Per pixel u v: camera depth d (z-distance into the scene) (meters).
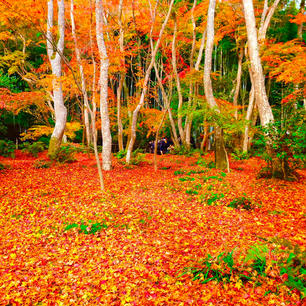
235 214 5.41
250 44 8.83
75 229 4.94
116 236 4.68
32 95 13.82
